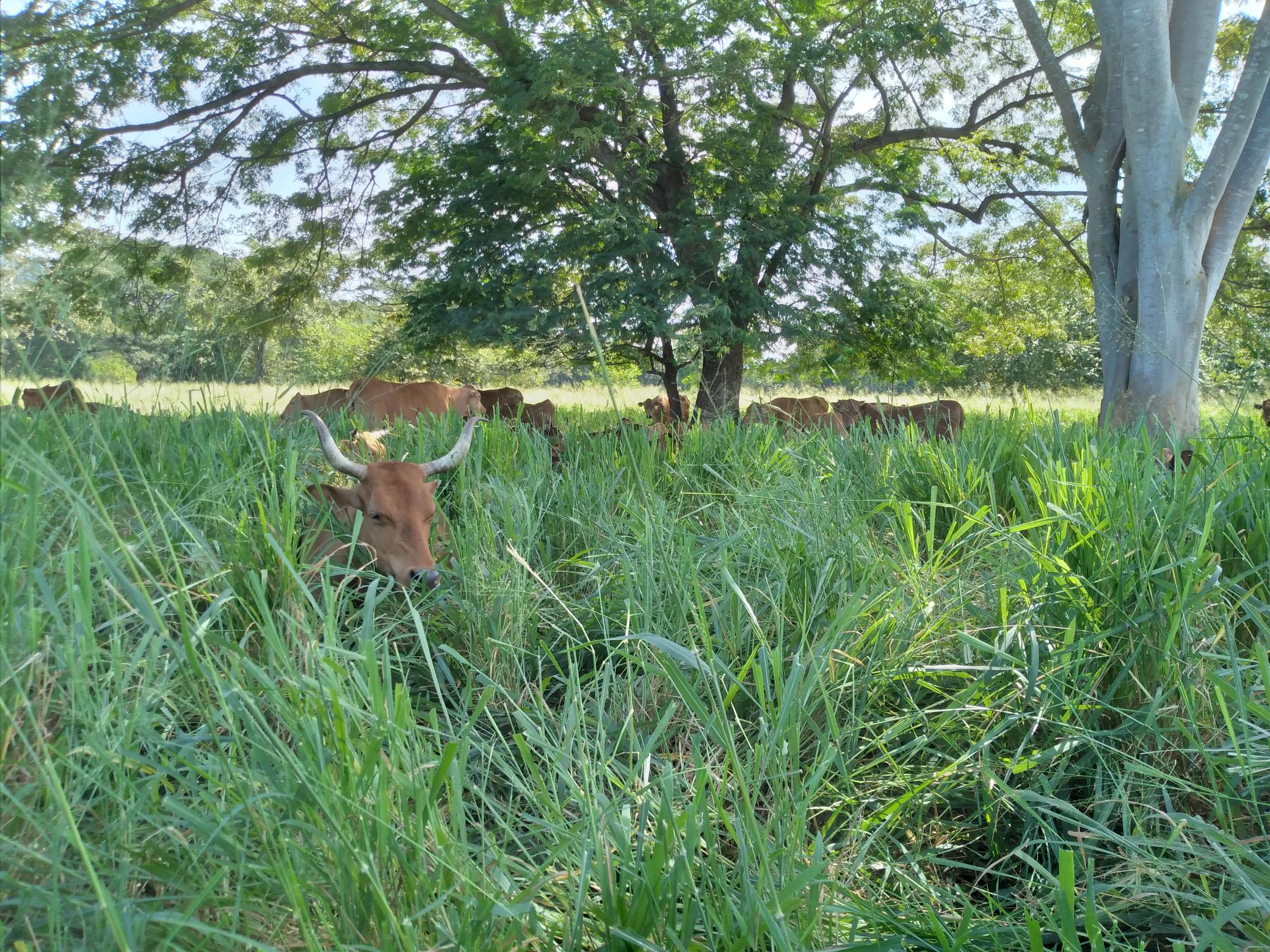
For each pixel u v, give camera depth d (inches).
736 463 230.7
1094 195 474.6
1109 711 115.7
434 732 90.9
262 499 161.3
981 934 79.3
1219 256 424.5
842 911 80.5
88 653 82.8
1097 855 96.9
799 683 104.3
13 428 83.0
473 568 151.4
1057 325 834.2
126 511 136.7
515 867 84.0
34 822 69.2
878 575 141.9
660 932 72.3
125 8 610.2
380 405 478.0
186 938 67.0
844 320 682.8
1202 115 676.7
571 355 704.4
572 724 98.9
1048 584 132.3
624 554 147.2
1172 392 412.8
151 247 693.3
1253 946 74.5
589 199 712.4
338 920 69.6
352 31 729.0
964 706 112.7
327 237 781.3
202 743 94.7
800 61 605.0
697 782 82.7
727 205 619.8
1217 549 146.0
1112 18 454.3
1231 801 97.9
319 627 115.5
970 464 205.0
